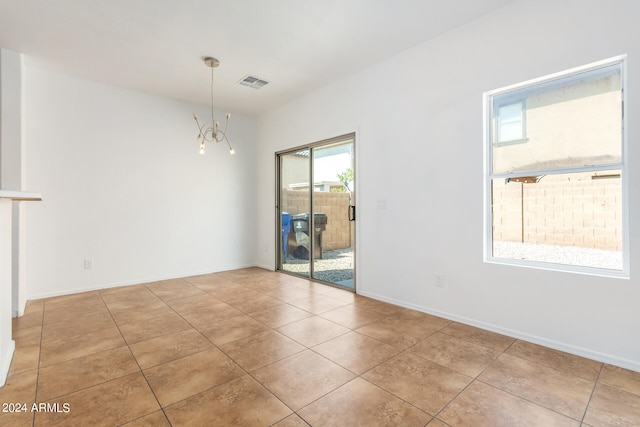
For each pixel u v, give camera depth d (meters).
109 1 2.48
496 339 2.50
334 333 2.64
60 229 3.80
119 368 2.07
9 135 3.21
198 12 2.63
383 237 3.52
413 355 2.24
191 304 3.44
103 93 4.09
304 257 4.76
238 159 5.40
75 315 3.09
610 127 2.18
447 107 2.93
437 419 1.58
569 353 2.26
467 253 2.81
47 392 1.80
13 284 3.05
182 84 4.13
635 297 2.02
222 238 5.22
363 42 3.11
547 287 2.37
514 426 1.53
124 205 4.26
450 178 2.92
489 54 2.65
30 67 3.60
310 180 4.59
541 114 2.47
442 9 2.60
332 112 4.11
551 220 2.45
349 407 1.67
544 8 2.36
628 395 1.77
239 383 1.90
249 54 3.35
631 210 2.04
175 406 1.68
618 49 2.06
